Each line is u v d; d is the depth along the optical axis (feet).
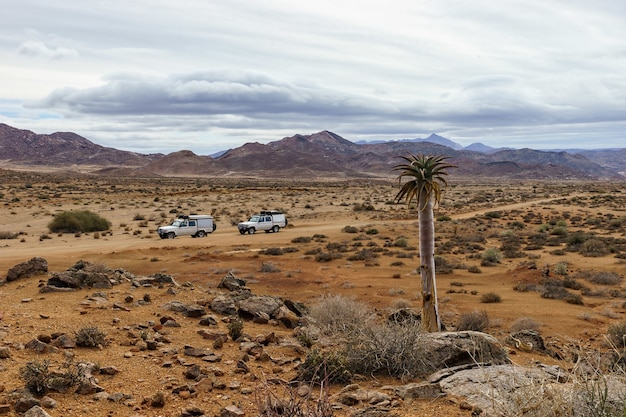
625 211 280.10
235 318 42.16
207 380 25.73
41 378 22.81
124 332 34.71
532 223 236.63
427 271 51.83
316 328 42.60
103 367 26.76
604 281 99.50
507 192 521.24
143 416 21.36
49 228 184.75
